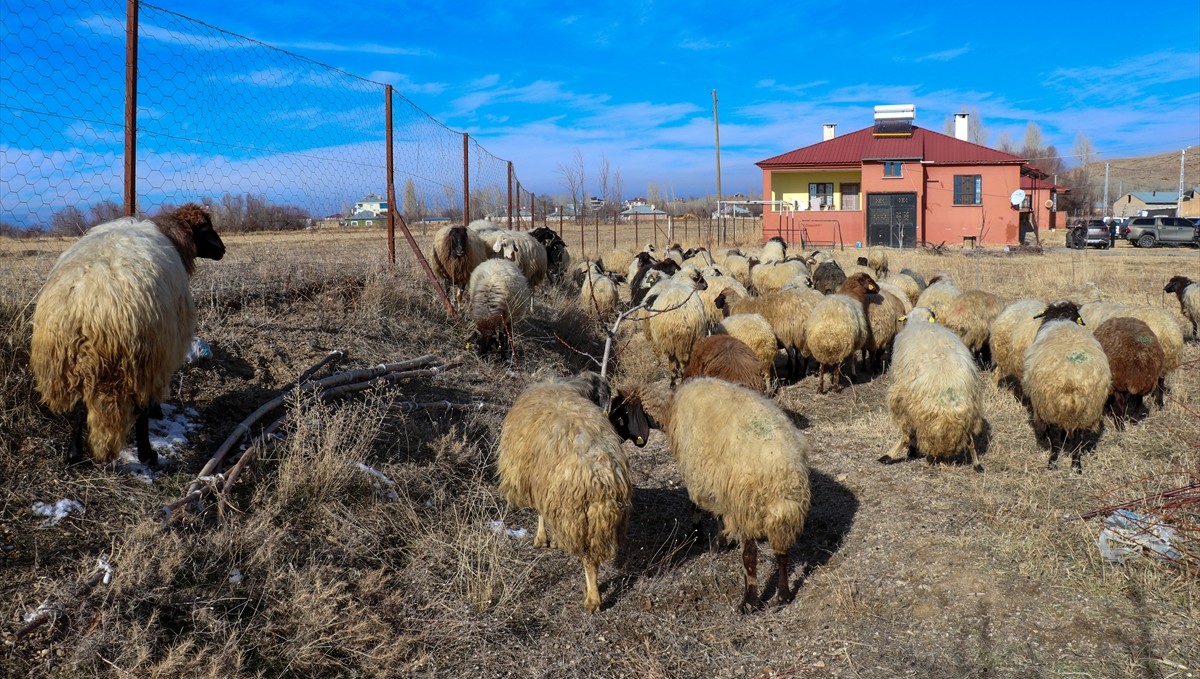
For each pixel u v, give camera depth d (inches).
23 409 210.7
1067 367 261.9
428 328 400.5
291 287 378.9
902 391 270.2
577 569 216.1
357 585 191.8
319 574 186.9
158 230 231.0
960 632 175.9
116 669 149.6
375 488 227.6
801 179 1592.0
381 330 368.5
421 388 323.0
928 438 264.4
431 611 190.2
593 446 186.4
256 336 313.4
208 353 279.9
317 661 166.1
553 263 637.9
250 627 170.9
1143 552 197.2
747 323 372.5
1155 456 277.7
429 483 245.4
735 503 191.9
